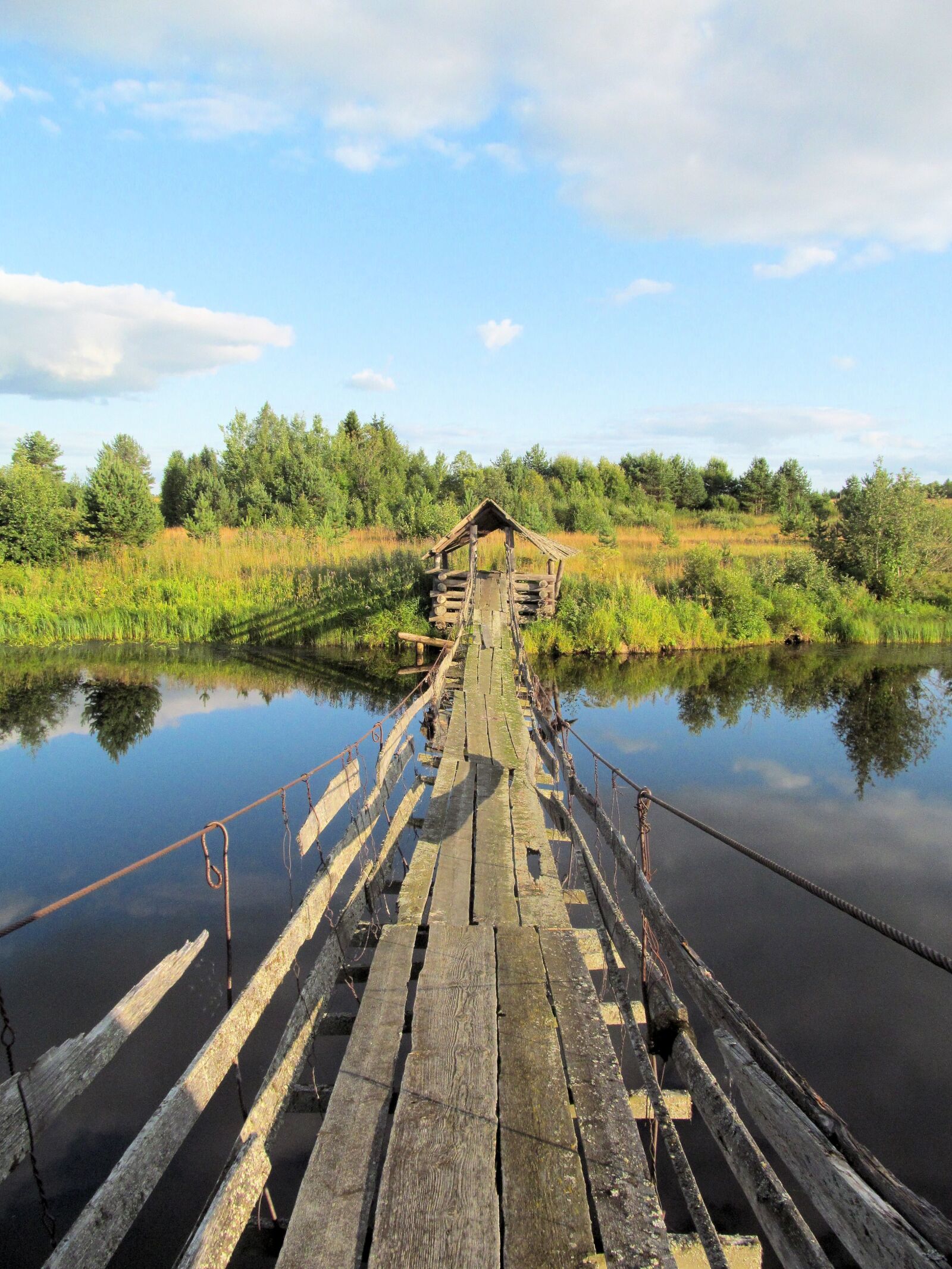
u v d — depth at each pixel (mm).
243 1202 3121
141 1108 5762
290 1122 5711
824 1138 2609
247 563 30969
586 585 27484
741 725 16578
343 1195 2963
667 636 25078
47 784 12891
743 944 7973
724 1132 3176
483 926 5246
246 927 8250
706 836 10836
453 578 25438
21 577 29219
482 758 9422
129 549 32375
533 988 4453
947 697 19062
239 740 15492
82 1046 3264
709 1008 3508
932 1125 5637
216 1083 3674
